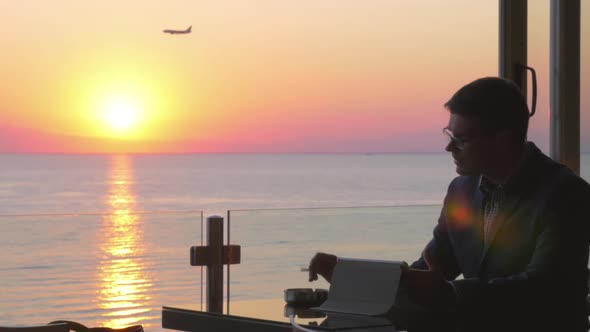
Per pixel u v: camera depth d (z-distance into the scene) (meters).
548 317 1.80
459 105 1.91
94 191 39.56
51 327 1.66
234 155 61.28
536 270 1.79
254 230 2.80
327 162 55.41
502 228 1.94
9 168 53.94
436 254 2.22
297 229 2.85
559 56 3.26
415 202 37.88
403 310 1.84
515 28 3.16
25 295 2.80
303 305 2.02
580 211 1.84
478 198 2.07
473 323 1.73
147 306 2.87
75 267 2.86
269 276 2.81
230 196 39.47
